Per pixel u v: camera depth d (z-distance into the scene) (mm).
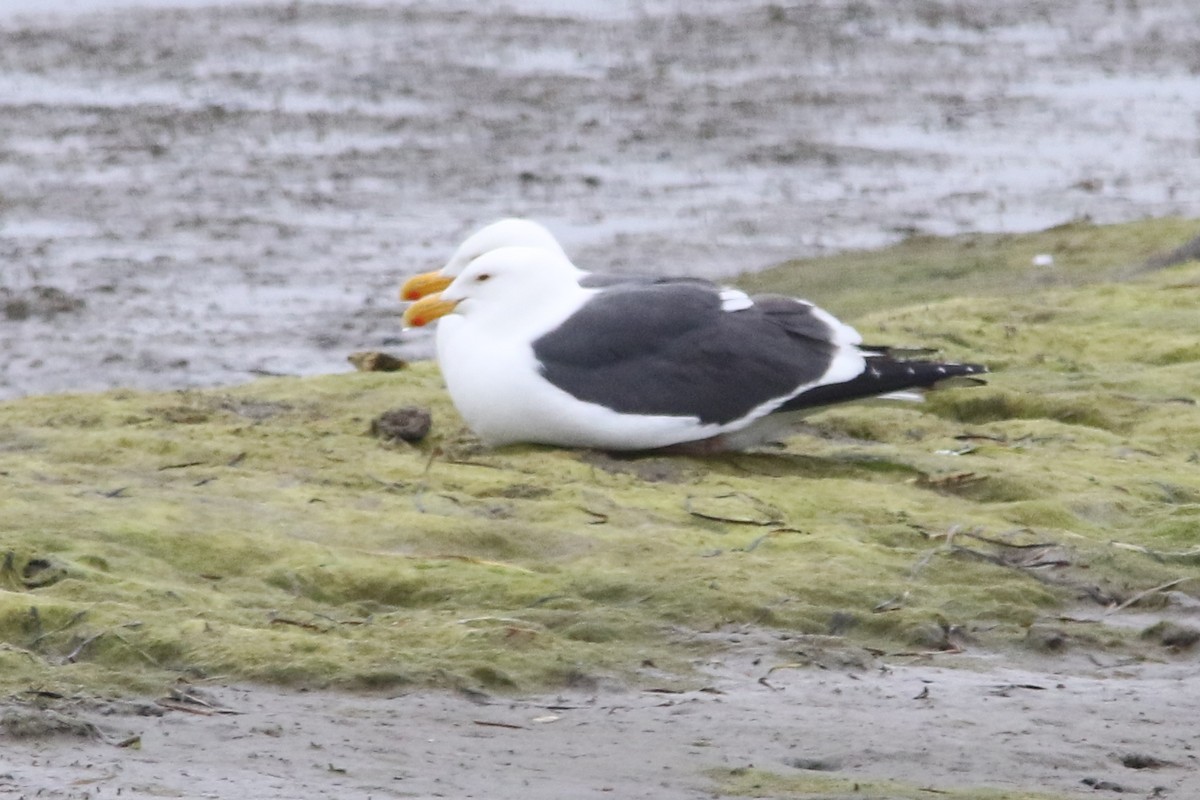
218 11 44625
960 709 8938
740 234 27281
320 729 8297
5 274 23812
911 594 10602
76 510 11234
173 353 20719
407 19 44344
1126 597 10945
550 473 12695
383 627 9688
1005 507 12398
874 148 33312
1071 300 20188
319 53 40531
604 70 39562
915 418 15047
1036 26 45469
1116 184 30969
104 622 9422
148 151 31531
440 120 34500
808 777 7855
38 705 8367
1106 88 38875
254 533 11078
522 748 8172
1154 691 9359
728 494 12422
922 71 40156
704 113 35594
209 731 8180
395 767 7820
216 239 26000
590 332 13242
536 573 10648
